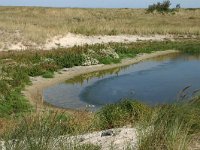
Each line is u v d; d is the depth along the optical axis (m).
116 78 28.91
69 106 20.44
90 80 27.88
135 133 8.04
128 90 24.86
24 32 42.66
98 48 38.62
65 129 9.05
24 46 39.16
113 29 51.44
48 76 27.73
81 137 8.34
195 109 7.99
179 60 38.25
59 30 45.97
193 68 33.69
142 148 6.78
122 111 13.13
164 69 33.12
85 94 23.50
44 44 40.78
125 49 40.34
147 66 34.56
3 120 14.87
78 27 50.41
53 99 21.95
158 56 40.66
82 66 32.41
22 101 20.38
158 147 6.75
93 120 12.10
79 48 37.28
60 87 25.27
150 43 46.88
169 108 7.82
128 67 33.94
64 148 6.49
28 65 29.22
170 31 55.69
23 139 6.26
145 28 54.66
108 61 34.72
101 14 83.12
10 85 23.67
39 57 32.41
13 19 55.44
